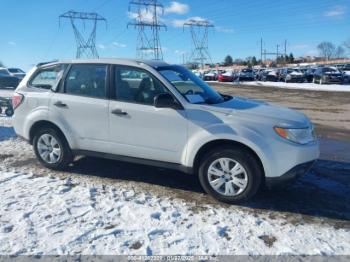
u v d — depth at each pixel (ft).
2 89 81.41
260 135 15.21
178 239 12.73
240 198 15.69
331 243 12.67
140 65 17.60
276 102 65.00
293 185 18.40
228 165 15.79
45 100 19.52
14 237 12.67
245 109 16.37
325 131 35.32
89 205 15.37
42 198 16.01
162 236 12.92
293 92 91.30
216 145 16.17
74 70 19.19
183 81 17.97
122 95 17.78
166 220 14.15
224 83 147.23
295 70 153.38
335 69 137.49
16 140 27.61
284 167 15.16
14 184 17.71
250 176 15.43
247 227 13.74
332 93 86.53
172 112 16.49
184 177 19.27
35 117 19.67
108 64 18.30
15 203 15.43
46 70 20.20
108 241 12.51
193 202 16.05
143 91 17.37
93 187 17.53
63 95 19.16
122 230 13.28
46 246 12.14
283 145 15.08
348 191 17.84
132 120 17.35
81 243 12.36
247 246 12.37
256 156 15.44
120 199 16.12
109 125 17.95
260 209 15.47
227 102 17.58
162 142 16.89
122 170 20.22
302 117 16.58
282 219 14.57
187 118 16.24
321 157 24.14
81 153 19.12
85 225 13.60
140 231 13.24
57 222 13.79
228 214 14.85
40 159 20.25
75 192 16.80
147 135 17.16
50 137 19.85
